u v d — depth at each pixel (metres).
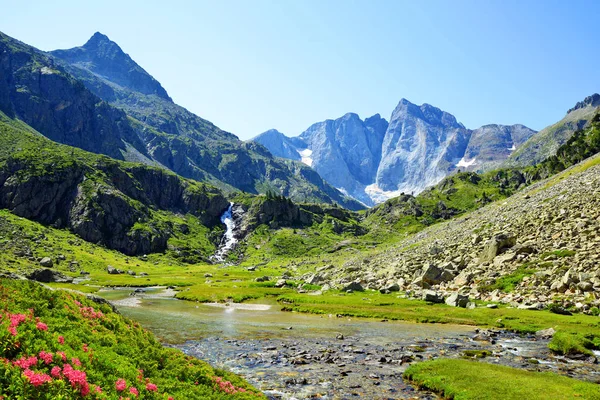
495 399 25.95
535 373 31.39
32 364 16.19
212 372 26.55
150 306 77.81
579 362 35.91
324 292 92.44
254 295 93.44
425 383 29.64
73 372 16.44
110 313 29.81
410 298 75.69
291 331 52.00
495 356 38.19
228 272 182.88
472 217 147.75
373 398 27.14
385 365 35.50
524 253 74.12
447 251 96.31
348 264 144.12
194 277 160.62
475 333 50.03
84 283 127.38
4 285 25.12
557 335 42.16
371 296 82.19
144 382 20.19
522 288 64.12
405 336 48.66
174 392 21.06
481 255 82.12
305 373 32.81
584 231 69.75
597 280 56.03
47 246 181.62
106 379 18.39
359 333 50.72
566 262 63.62
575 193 90.25
